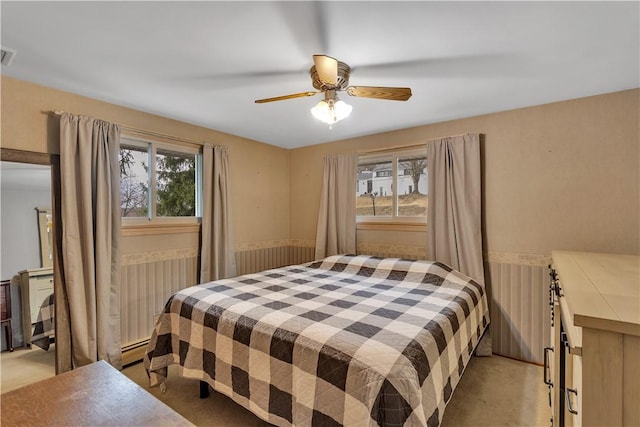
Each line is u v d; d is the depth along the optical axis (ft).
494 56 5.87
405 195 10.99
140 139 9.07
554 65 6.20
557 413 4.23
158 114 9.30
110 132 8.12
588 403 2.72
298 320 5.55
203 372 6.10
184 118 9.69
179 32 5.13
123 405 2.79
